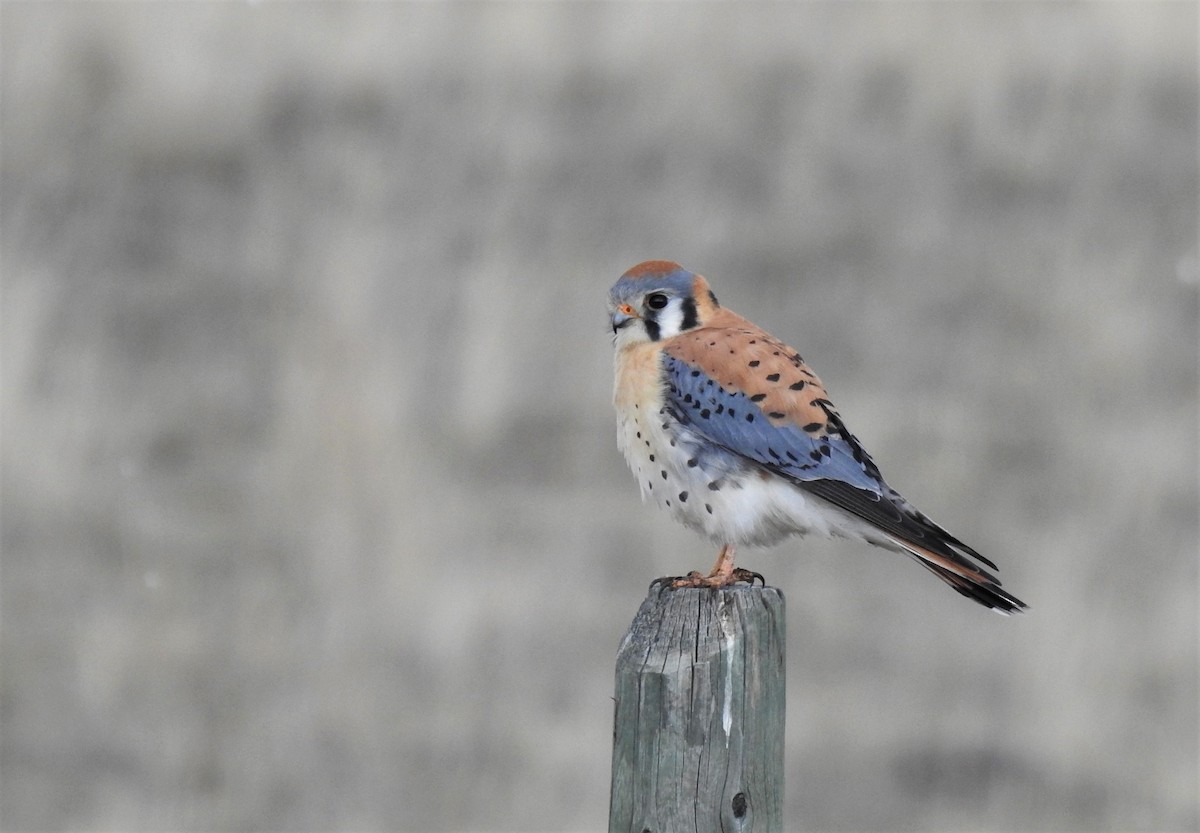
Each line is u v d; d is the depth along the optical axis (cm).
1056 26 2583
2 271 1998
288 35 2581
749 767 591
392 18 2606
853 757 1184
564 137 2345
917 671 1266
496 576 1362
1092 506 1518
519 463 1608
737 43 2547
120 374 1798
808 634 1316
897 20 2556
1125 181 2264
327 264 1944
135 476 1556
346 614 1273
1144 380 1805
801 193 2230
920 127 2370
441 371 1708
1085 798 1145
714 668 586
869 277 2053
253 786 1145
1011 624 1305
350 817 1114
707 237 2117
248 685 1222
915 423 1695
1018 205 2214
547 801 1111
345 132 2370
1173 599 1334
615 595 1354
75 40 2489
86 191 2244
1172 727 1196
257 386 1752
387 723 1183
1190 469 1587
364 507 1348
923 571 1401
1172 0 2611
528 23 2578
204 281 2023
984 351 1873
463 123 2386
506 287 1872
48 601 1340
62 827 1117
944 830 1124
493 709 1195
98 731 1195
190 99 2402
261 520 1375
